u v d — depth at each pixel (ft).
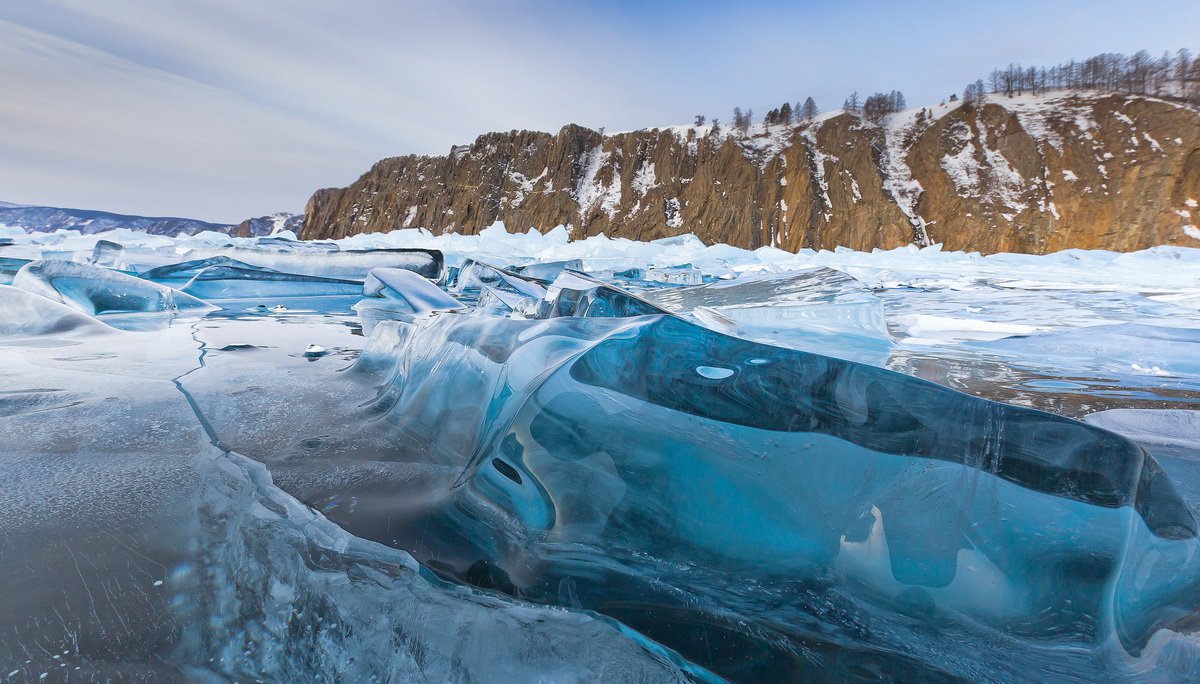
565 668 1.31
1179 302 16.07
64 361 5.15
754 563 1.65
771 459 1.87
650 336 2.42
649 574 1.64
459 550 1.73
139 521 1.96
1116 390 5.34
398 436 3.01
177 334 7.40
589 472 1.94
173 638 1.41
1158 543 1.50
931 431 1.82
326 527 1.81
